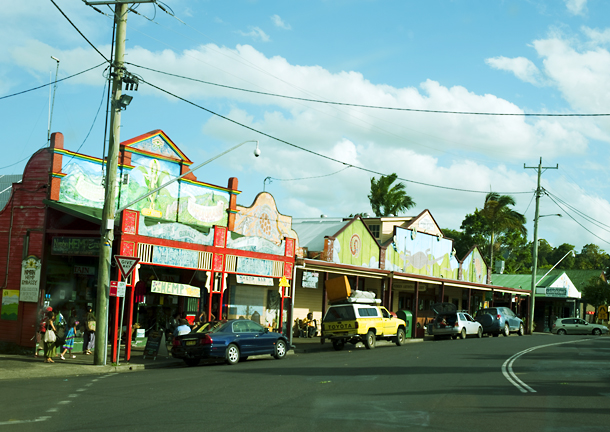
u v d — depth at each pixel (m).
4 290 20.81
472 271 49.22
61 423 8.86
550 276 63.62
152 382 13.77
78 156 21.30
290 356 21.94
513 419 9.66
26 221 20.77
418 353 23.09
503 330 40.69
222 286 23.36
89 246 19.64
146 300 24.25
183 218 24.88
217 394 11.85
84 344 20.50
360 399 11.34
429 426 8.92
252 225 28.27
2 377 14.70
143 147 23.31
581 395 12.61
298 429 8.53
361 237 35.25
